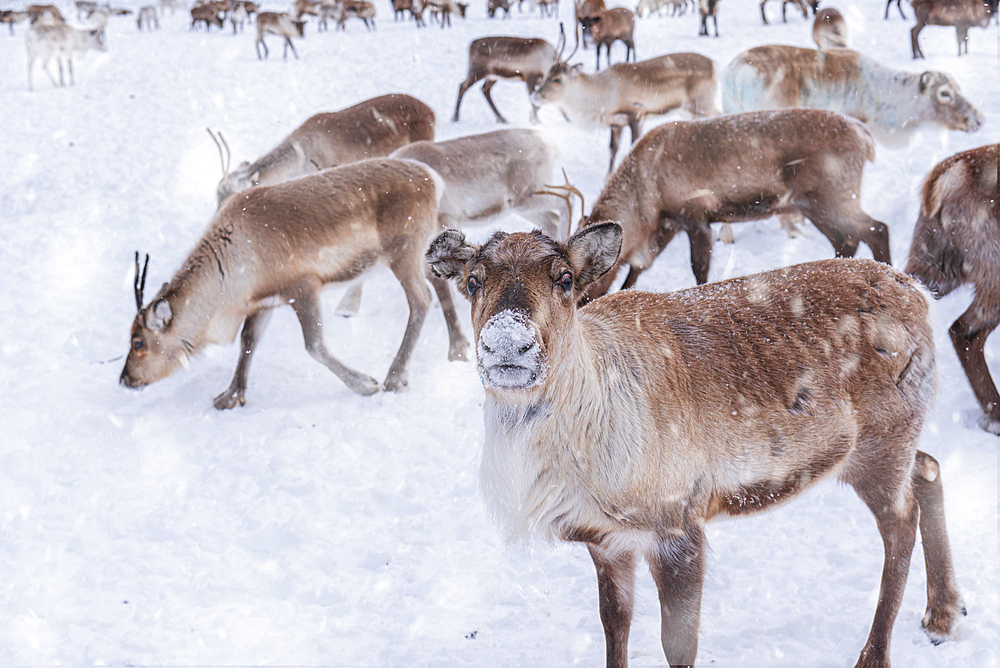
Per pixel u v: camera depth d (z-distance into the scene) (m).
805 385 3.21
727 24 25.23
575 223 8.98
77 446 5.65
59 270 9.21
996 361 5.88
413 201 6.51
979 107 12.52
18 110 18.91
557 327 2.78
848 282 3.45
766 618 3.74
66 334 7.61
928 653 3.44
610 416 2.93
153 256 9.58
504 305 2.70
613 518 2.98
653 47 21.53
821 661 3.46
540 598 4.00
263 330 6.44
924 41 19.42
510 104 16.55
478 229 9.31
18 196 12.06
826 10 13.84
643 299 3.39
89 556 4.45
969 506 4.44
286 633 3.80
